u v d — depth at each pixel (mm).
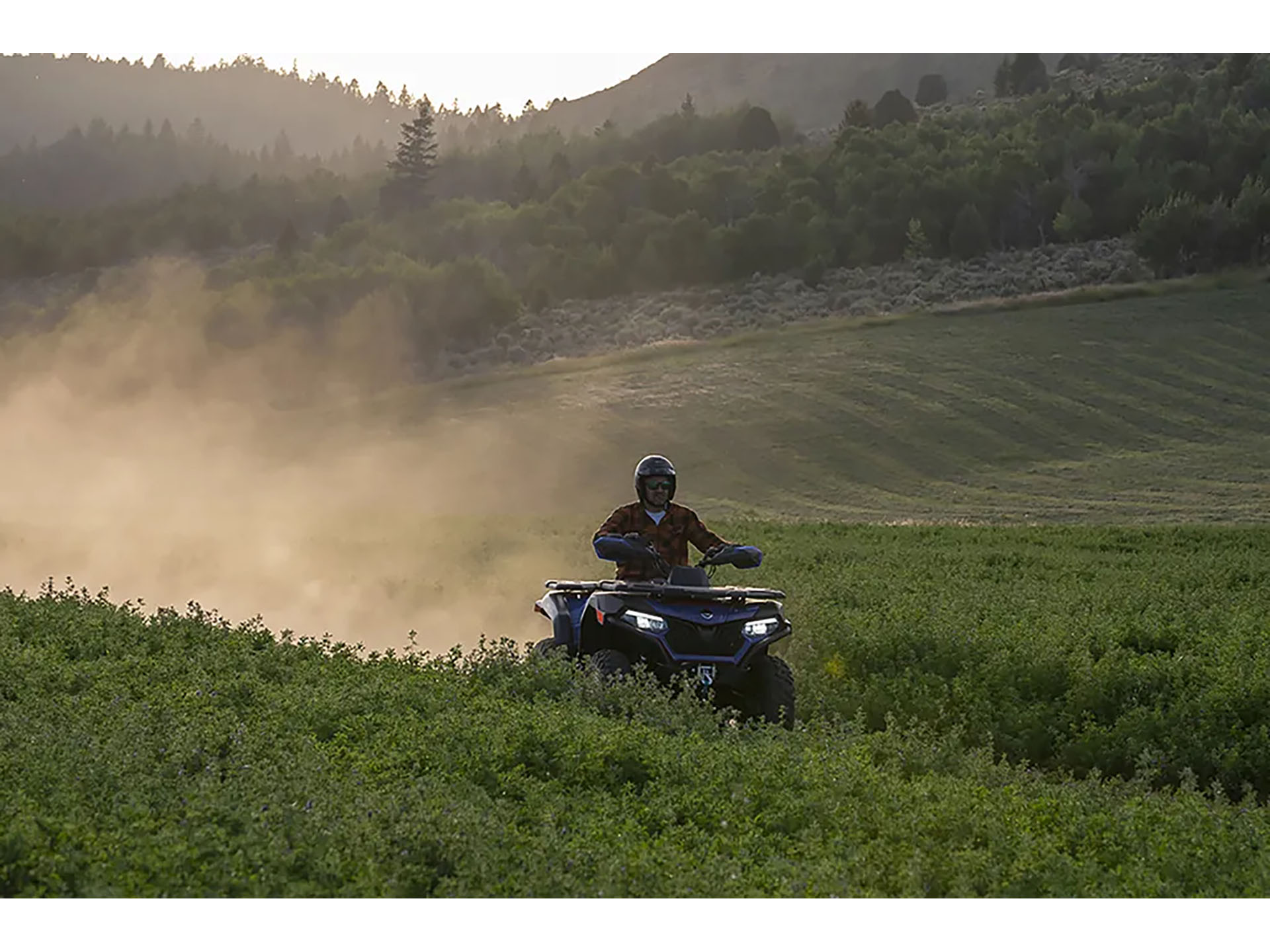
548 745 11992
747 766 11609
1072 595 27797
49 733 11562
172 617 18312
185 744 11258
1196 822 10812
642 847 9367
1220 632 22406
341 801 9914
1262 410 158625
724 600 14852
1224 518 118125
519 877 8742
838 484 147250
